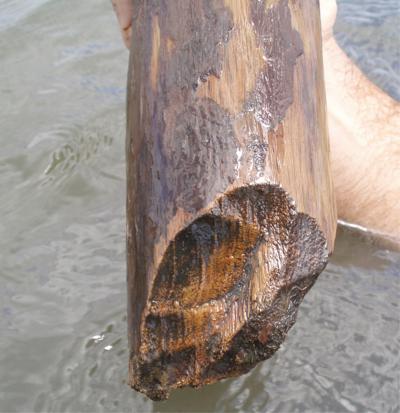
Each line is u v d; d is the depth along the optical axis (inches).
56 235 28.4
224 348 16.6
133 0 18.0
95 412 21.0
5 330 24.0
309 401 21.0
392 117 29.3
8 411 21.2
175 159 15.5
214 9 16.3
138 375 17.3
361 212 28.0
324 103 17.5
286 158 15.7
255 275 16.1
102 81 39.1
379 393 21.2
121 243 27.7
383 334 23.1
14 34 43.4
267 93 15.9
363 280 25.5
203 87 15.8
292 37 16.6
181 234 15.3
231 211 15.3
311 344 22.8
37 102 37.5
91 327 23.9
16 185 31.7
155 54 16.6
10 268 26.9
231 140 15.4
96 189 31.0
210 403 21.0
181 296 16.1
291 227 15.8
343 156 28.0
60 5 45.6
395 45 40.8
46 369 22.5
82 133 34.8
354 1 44.4
